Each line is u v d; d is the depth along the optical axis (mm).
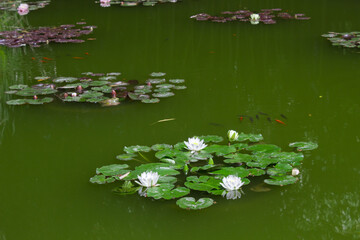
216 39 7863
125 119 4758
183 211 3189
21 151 4160
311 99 5223
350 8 9969
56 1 11609
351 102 5098
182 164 3672
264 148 3898
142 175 3344
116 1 11391
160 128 4520
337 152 4004
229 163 3721
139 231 3008
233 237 2926
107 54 7113
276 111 4898
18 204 3373
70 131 4520
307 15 9438
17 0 11820
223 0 11250
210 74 6164
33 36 8102
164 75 6129
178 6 10602
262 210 3193
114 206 3275
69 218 3180
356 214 3172
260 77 6004
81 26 8867
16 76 6055
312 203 3279
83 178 3676
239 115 4812
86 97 5156
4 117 4848
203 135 4344
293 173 3559
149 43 7707
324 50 7105
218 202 3252
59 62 6703
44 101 5102
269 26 8625
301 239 2918
